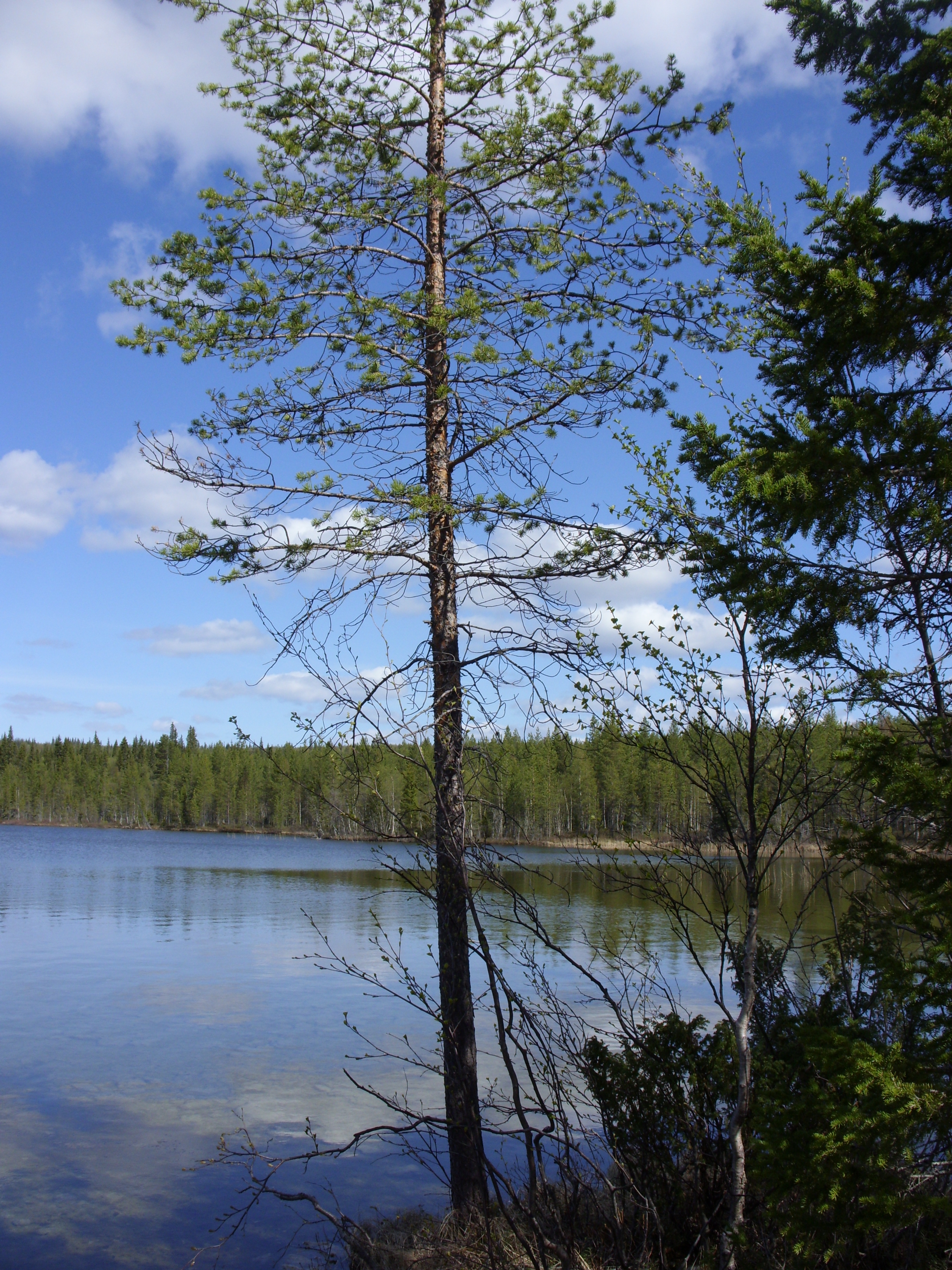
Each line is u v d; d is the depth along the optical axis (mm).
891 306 4027
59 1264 6410
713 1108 4980
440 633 6918
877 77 5512
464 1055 6078
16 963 17703
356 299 6672
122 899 29938
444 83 7484
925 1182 3705
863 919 4648
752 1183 4297
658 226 6758
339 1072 10773
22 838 83812
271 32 6867
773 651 4254
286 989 15125
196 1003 14180
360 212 7016
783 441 4242
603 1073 5141
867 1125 3139
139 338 6512
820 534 4098
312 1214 7254
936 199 4367
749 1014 4398
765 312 4711
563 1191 5188
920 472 3898
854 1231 3281
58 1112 9438
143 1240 6801
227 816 98188
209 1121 9250
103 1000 14359
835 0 5762
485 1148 7859
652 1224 4883
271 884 36188
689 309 6613
